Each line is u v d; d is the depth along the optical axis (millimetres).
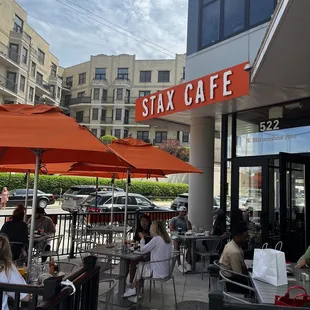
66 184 29188
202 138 8945
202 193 8797
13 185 26281
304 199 7074
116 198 16188
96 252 5410
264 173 7812
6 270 2959
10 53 39000
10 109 3699
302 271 4023
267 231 7559
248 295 4141
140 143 6566
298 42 4105
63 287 2109
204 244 7516
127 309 4891
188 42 9117
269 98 7184
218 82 6465
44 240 7059
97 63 53656
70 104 54406
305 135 7207
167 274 5109
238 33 7719
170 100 7711
